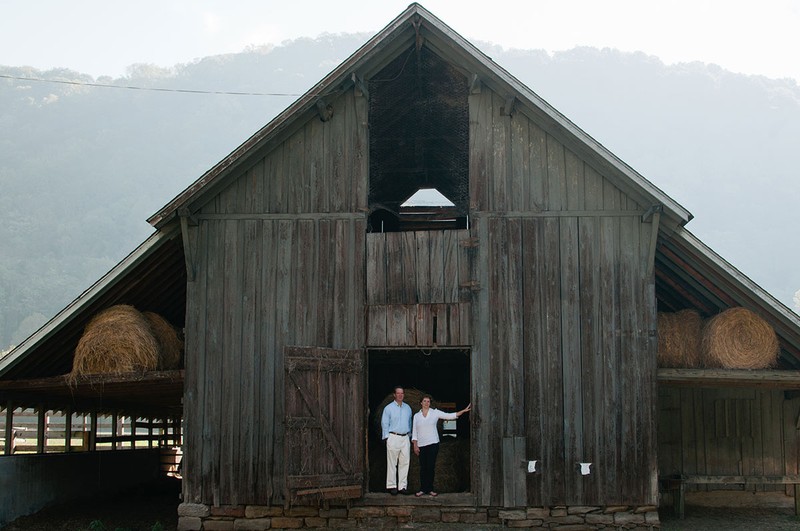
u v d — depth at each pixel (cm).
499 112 1307
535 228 1283
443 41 1278
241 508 1260
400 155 1738
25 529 1343
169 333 1384
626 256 1270
